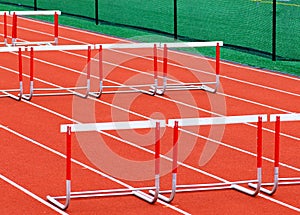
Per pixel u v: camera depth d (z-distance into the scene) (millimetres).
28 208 9945
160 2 29016
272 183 10797
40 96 16266
